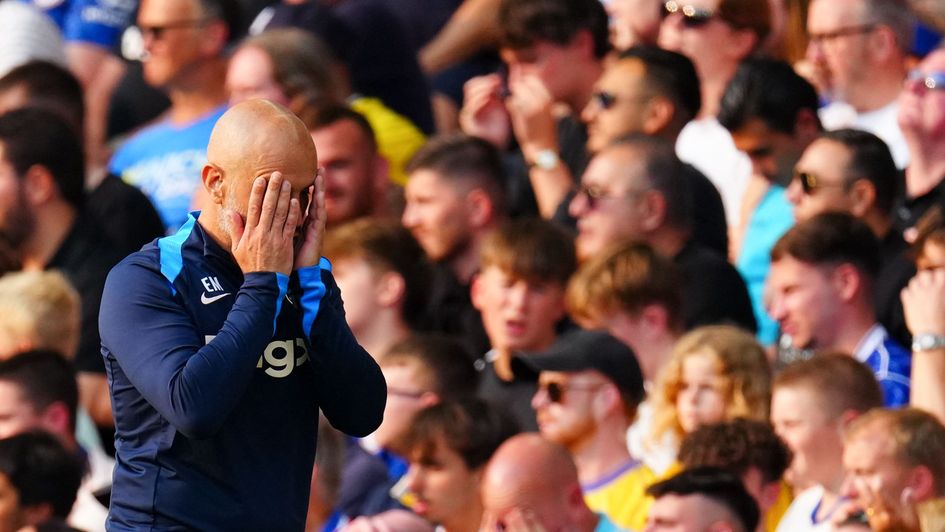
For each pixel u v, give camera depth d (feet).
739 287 96.17
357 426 53.47
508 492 75.25
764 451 74.79
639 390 83.61
